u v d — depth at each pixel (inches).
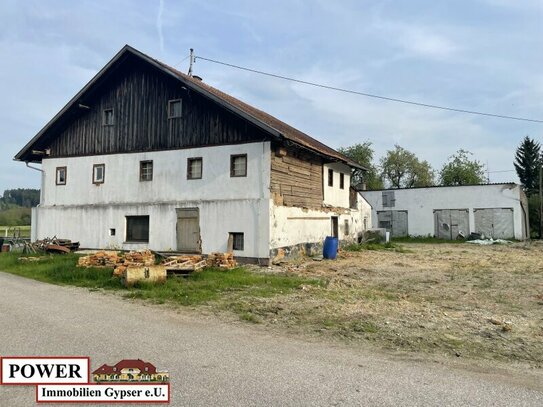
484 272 566.9
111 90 779.4
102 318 292.7
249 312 318.7
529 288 439.8
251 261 619.2
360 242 1053.2
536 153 2439.7
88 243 769.6
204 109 685.3
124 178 748.6
